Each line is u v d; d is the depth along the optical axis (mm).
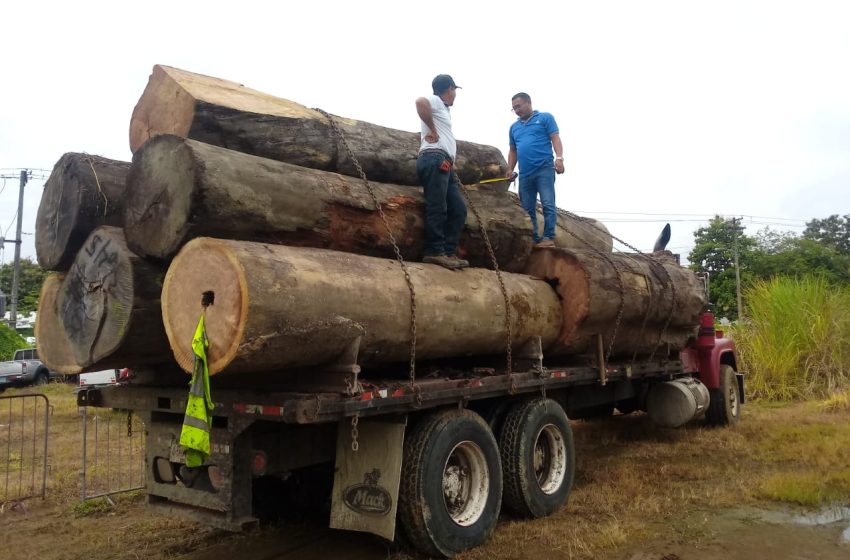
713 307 10062
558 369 6090
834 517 5469
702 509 5711
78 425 11383
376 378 5035
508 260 6332
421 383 4508
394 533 4512
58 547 5031
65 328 4422
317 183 4480
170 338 3789
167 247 3900
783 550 4734
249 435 4043
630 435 9234
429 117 5195
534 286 6031
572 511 5691
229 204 3885
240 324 3469
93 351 4199
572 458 6078
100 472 7496
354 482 4363
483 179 6516
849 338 13562
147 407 4469
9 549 4996
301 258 3943
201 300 3643
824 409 11531
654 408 8484
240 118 4617
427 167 5203
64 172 4512
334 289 3936
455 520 4723
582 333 6387
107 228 4266
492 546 4824
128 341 4078
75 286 4359
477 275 5375
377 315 4195
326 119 5203
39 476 7352
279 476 4832
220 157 3943
